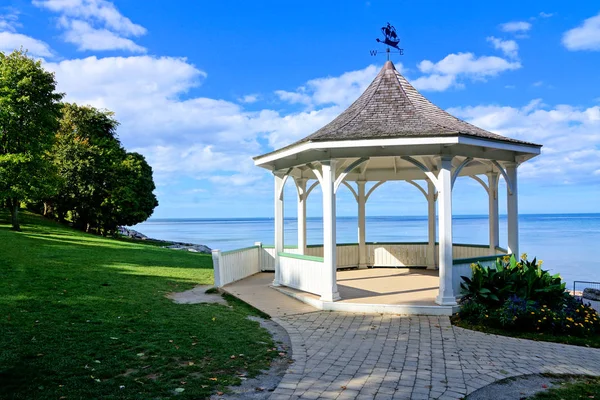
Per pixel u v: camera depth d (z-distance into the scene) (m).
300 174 12.74
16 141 23.42
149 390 4.44
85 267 13.46
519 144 8.87
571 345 6.73
